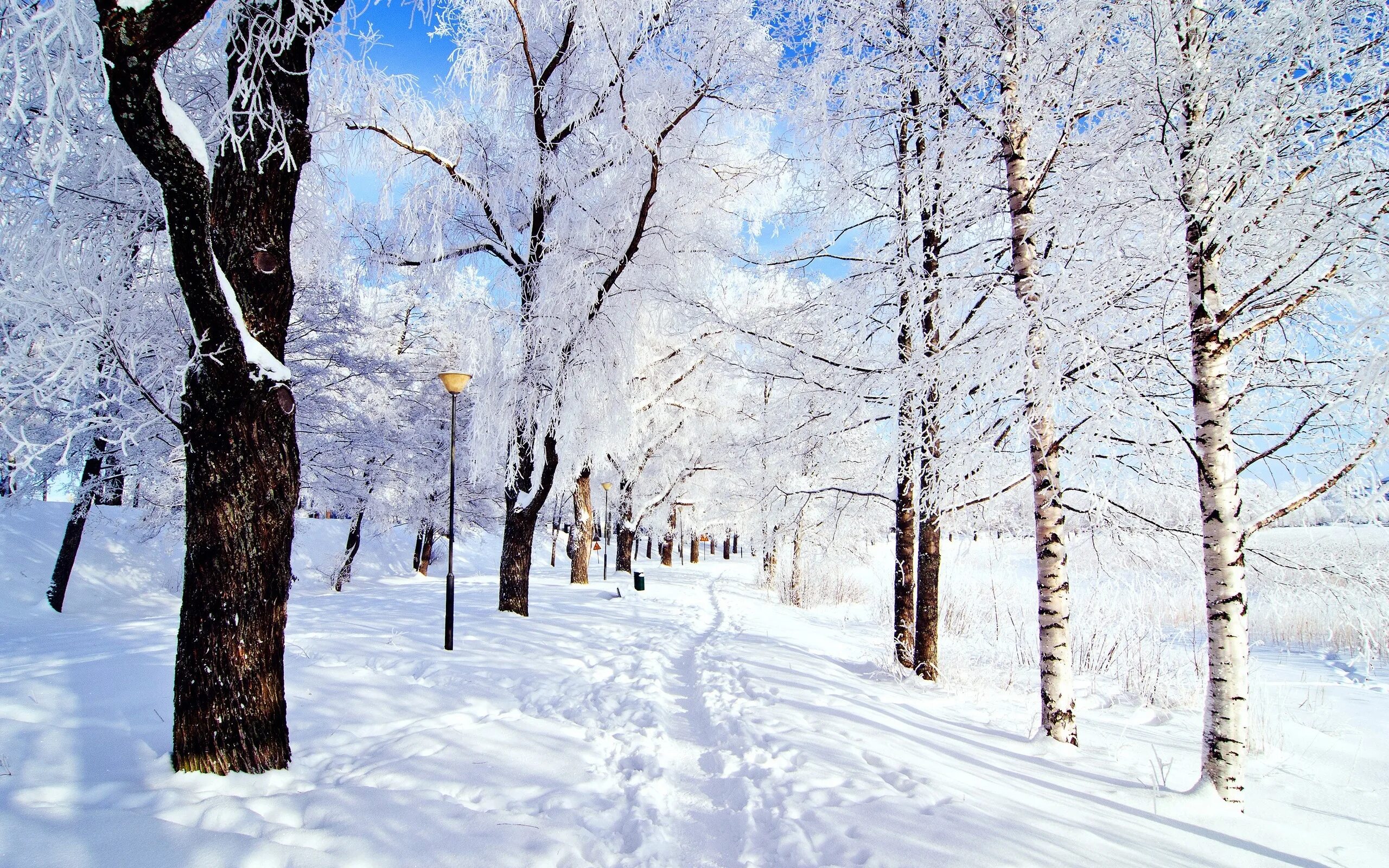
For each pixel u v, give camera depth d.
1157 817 3.71
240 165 3.82
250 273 3.87
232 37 3.72
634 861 3.21
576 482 16.89
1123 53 4.64
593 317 10.48
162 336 5.32
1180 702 7.33
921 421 6.99
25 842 2.78
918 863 2.94
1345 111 3.71
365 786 3.68
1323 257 3.87
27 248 4.21
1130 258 4.84
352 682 5.49
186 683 3.68
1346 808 4.13
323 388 15.80
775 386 8.76
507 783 3.96
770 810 3.63
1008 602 13.40
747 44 9.17
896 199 7.45
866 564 15.69
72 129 4.06
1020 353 5.04
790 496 10.08
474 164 10.59
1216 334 4.21
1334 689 7.68
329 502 18.11
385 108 8.60
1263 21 3.70
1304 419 4.75
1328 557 5.20
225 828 3.11
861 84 6.97
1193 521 6.52
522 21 9.48
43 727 4.04
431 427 20.34
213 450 3.65
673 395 20.86
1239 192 3.99
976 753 4.82
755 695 6.20
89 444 11.79
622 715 5.59
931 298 7.20
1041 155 6.02
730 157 11.27
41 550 16.22
